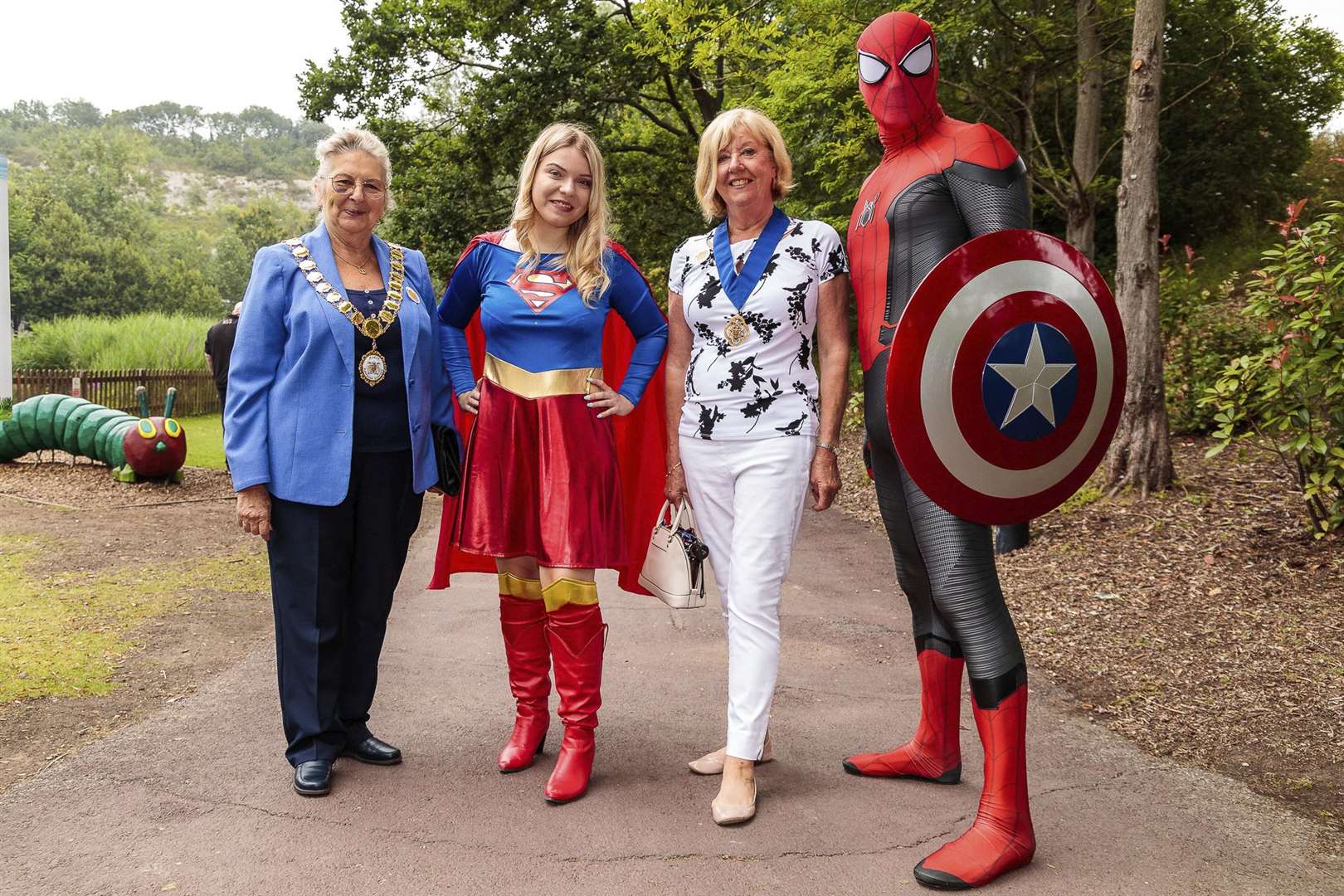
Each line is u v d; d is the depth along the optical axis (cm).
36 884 246
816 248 302
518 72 1744
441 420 338
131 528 793
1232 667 417
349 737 333
